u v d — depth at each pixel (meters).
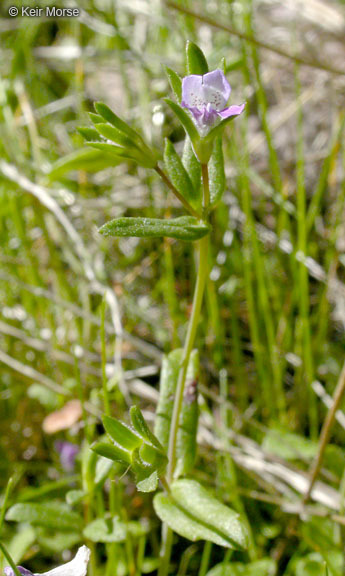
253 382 0.23
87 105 0.30
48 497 0.21
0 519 0.15
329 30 0.26
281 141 0.30
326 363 0.23
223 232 0.24
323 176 0.22
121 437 0.15
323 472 0.20
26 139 0.28
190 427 0.17
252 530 0.20
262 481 0.20
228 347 0.24
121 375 0.21
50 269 0.26
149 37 0.29
